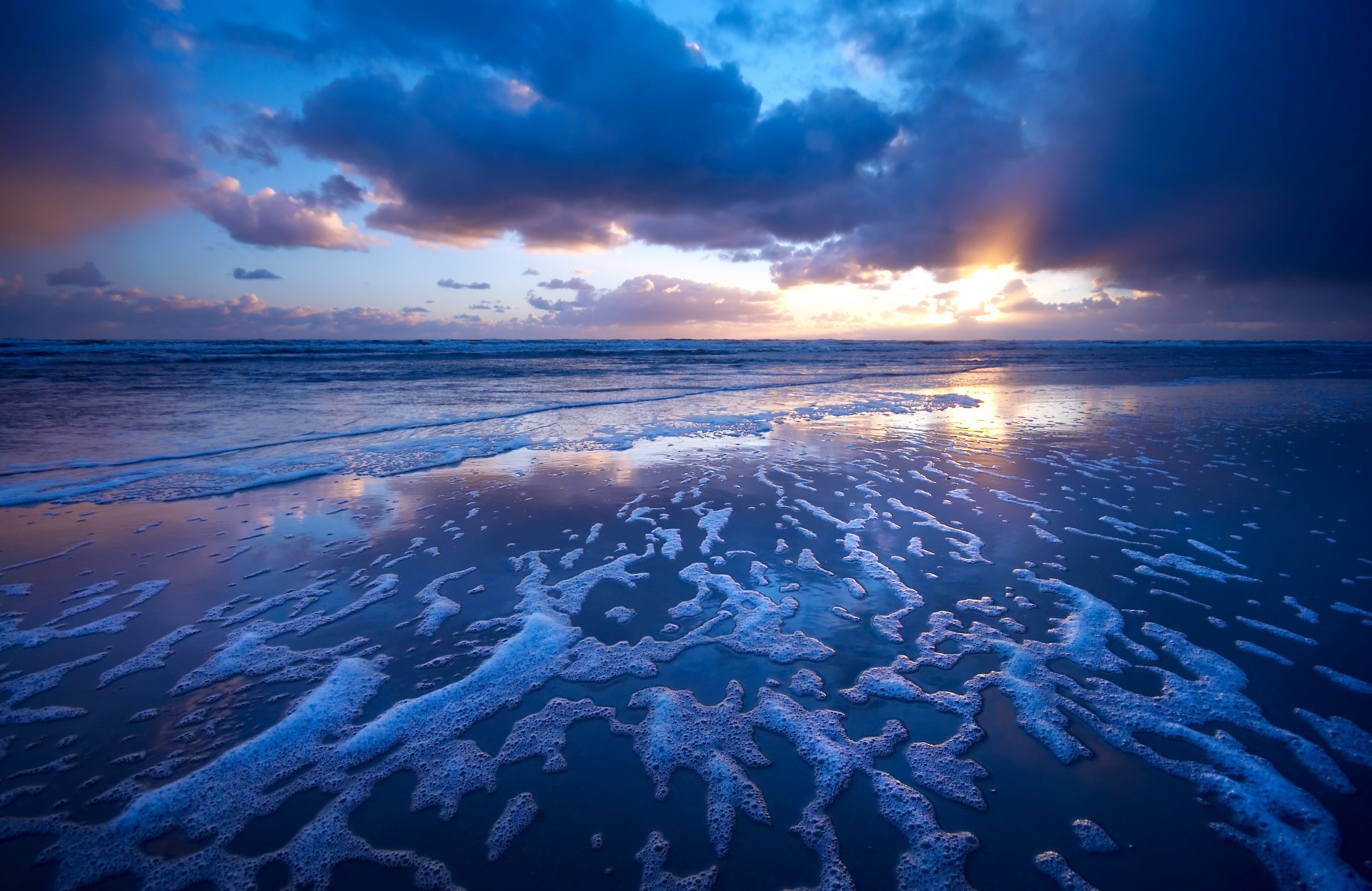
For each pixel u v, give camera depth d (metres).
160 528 5.18
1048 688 2.89
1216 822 2.11
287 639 3.38
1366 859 1.95
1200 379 20.83
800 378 21.39
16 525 5.21
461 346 43.53
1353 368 28.17
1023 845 2.02
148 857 1.98
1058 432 9.79
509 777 2.35
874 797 2.25
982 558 4.53
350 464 7.48
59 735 2.54
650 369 24.95
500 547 4.81
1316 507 5.66
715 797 2.26
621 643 3.35
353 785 2.30
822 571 4.33
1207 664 3.06
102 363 22.88
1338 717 2.64
